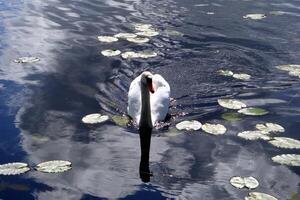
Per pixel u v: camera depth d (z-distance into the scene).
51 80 5.82
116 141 4.85
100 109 5.31
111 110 5.31
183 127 5.06
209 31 7.22
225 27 7.37
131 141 4.85
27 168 4.45
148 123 5.03
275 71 6.14
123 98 5.53
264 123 5.12
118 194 4.19
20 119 5.11
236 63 6.32
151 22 7.53
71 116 5.19
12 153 4.63
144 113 5.00
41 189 4.22
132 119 5.18
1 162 4.52
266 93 5.67
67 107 5.32
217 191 4.23
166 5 8.36
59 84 5.74
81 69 6.07
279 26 7.43
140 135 4.95
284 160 4.59
